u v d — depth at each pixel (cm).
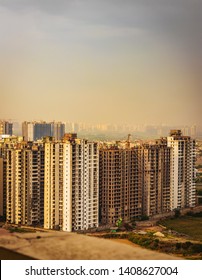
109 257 277
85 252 278
